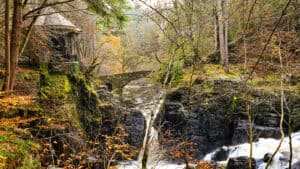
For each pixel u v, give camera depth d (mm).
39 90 10719
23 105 8805
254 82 9672
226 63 14578
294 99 8836
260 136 11656
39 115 9586
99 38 26625
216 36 17031
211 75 13852
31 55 11633
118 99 13797
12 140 5480
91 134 11695
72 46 12789
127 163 11289
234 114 12625
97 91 13312
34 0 11328
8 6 7035
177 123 13148
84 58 17719
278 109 11562
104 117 12367
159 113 13141
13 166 4773
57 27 11906
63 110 10805
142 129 12719
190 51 7109
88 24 13297
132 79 19625
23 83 10172
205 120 12953
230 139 13000
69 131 10453
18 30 7289
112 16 7684
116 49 27078
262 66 7754
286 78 9344
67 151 9828
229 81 12578
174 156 9812
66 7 11148
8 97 6191
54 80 11414
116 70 29234
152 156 9086
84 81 12531
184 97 13055
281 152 9273
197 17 6289
